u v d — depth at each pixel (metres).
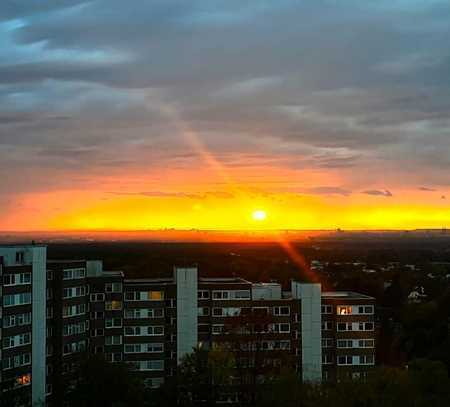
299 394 102.50
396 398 99.88
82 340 133.88
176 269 141.12
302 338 140.00
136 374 129.88
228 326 138.00
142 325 138.00
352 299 143.25
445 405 99.56
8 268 117.50
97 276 139.12
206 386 120.19
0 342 115.31
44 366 124.56
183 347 138.62
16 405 116.00
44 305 124.69
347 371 141.38
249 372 132.00
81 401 110.69
